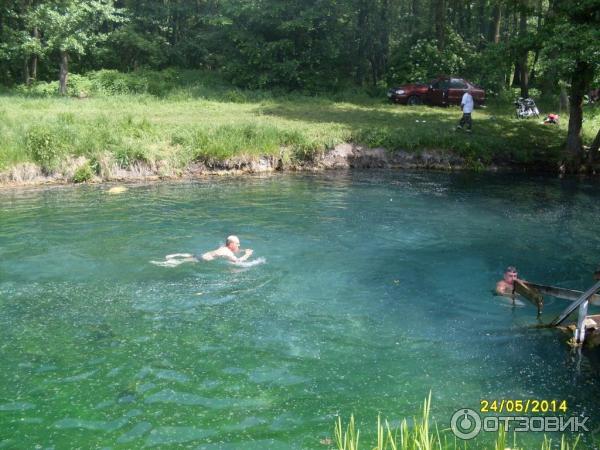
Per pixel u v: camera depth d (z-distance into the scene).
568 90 21.70
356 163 21.61
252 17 34.53
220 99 30.98
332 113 27.62
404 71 35.16
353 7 36.19
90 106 26.08
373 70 38.62
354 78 38.38
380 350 7.55
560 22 19.73
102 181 18.27
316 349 7.52
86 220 13.32
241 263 10.59
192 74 36.12
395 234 12.91
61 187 17.23
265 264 10.63
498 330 8.29
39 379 6.61
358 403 6.30
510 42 21.53
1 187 17.09
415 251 11.77
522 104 28.09
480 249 12.02
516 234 13.21
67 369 6.84
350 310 8.77
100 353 7.24
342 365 7.12
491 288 9.88
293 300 9.06
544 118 27.48
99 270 10.05
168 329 7.95
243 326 8.10
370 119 26.00
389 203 15.92
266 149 20.62
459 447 5.56
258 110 27.64
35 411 6.00
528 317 8.77
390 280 10.09
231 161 20.14
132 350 7.34
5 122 19.56
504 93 34.72
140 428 5.77
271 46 34.09
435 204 16.00
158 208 14.66
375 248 11.86
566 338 8.11
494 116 28.23
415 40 37.09
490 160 22.22
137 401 6.23
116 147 18.83
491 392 6.63
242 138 20.67
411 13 41.69
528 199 16.97
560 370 7.20
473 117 27.58
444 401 6.41
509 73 35.88
